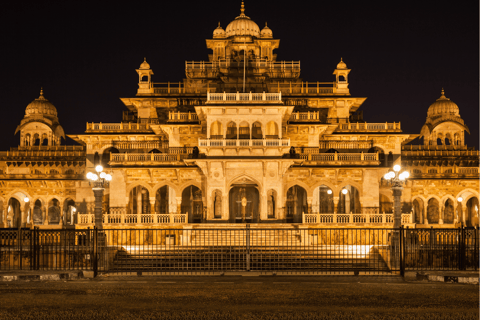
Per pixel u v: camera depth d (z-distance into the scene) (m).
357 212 65.06
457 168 77.31
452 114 84.69
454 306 21.94
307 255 39.28
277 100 57.72
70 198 74.88
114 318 19.77
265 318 19.78
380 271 33.28
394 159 67.56
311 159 61.38
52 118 87.25
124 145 68.25
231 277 30.44
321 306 21.88
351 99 71.06
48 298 23.50
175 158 61.41
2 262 35.19
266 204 57.47
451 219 78.12
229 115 57.81
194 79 74.38
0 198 74.44
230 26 79.50
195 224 52.09
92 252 32.66
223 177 57.91
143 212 68.19
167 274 31.53
